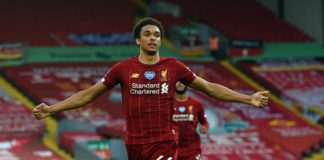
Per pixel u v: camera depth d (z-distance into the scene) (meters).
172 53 65.12
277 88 63.44
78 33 65.44
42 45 62.75
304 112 60.44
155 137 11.27
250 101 11.48
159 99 11.26
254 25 72.81
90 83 57.34
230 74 64.00
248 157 49.50
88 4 70.56
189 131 22.14
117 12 70.31
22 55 59.09
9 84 55.91
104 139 45.53
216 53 67.25
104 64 60.84
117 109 53.50
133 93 11.27
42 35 64.38
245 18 73.62
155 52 11.27
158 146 11.27
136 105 11.26
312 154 53.47
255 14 75.25
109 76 11.39
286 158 50.78
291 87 63.94
